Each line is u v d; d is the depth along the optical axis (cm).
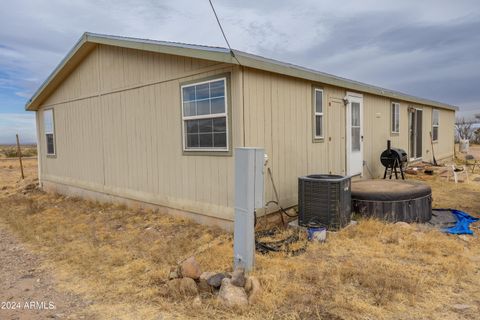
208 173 542
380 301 285
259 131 517
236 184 348
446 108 1468
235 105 487
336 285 318
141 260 410
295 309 278
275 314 271
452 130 1602
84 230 568
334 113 726
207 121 538
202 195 556
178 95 581
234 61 444
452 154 1608
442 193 753
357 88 782
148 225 576
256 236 471
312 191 491
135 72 671
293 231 490
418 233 462
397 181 644
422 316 264
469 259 376
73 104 878
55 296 333
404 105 1102
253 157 339
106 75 749
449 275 333
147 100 649
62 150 948
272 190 547
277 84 552
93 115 806
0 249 494
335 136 732
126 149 714
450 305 280
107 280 360
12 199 901
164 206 632
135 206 701
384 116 973
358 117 830
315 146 659
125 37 629
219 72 505
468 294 299
